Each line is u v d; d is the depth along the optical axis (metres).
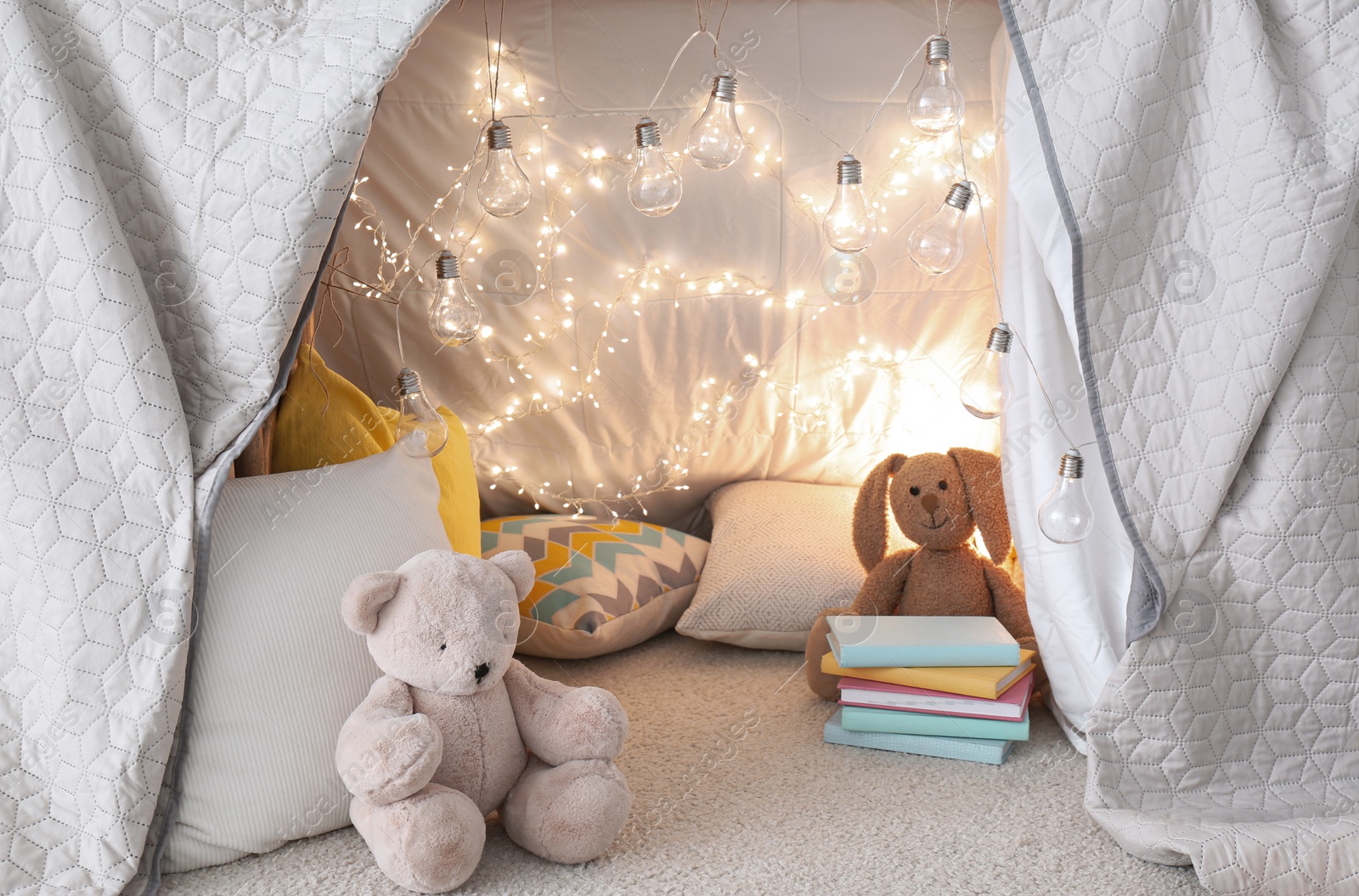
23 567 1.47
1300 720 1.59
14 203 1.45
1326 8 1.46
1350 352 1.52
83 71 1.46
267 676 1.53
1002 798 1.67
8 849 1.46
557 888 1.46
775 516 2.34
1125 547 1.75
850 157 1.58
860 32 2.09
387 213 2.16
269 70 1.44
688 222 2.21
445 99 2.10
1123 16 1.45
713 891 1.44
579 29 2.09
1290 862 1.39
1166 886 1.44
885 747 1.84
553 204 2.19
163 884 1.49
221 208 1.45
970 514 2.06
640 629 2.23
